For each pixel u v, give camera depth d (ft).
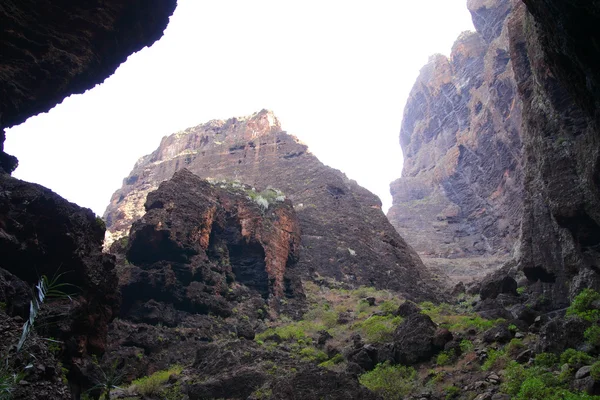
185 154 230.89
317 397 50.60
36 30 56.44
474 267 201.57
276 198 138.92
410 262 156.76
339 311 110.83
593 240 80.74
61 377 34.50
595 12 39.47
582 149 78.07
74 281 47.50
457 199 293.02
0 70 52.90
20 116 56.59
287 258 125.29
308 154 203.41
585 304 68.95
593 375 45.19
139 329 80.79
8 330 32.17
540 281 98.07
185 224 101.04
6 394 22.18
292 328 94.27
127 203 213.87
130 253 94.27
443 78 370.94
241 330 89.76
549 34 50.37
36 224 47.06
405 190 338.54
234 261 113.50
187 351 80.23
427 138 373.61
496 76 274.16
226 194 124.57
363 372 67.26
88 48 60.75
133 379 71.20
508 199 245.86
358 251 147.02
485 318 85.46
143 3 65.16
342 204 171.22
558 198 83.05
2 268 42.73
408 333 69.51
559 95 87.30
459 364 62.75
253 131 228.84
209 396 59.11
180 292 91.61
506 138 256.52
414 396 56.75
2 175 48.65
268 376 60.13
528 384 47.21
